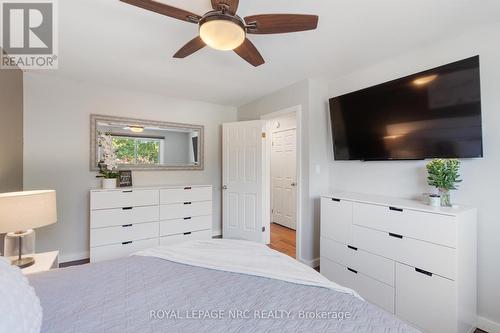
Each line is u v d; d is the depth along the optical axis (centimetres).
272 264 135
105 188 293
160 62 246
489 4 156
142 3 124
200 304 96
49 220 172
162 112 360
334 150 287
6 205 152
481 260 181
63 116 292
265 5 156
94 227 273
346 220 228
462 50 193
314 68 262
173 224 320
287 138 466
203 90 337
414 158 213
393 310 189
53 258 184
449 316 159
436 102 195
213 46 149
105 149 315
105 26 181
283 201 476
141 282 114
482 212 181
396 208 188
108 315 89
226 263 134
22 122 265
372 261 205
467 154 181
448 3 155
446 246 161
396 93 221
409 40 203
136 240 295
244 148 374
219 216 415
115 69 263
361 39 201
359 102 252
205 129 399
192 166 385
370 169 259
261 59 182
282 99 330
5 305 64
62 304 96
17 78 252
